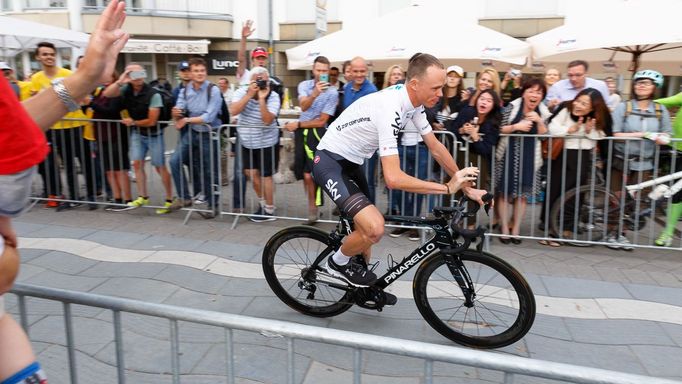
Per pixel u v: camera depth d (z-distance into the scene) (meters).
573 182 4.46
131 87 5.28
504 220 4.62
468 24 6.30
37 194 6.33
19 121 1.12
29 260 4.05
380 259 4.17
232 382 1.45
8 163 1.12
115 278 3.71
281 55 14.99
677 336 2.94
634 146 4.34
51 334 2.91
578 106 4.31
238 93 5.23
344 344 1.30
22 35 6.76
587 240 4.52
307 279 3.13
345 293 3.07
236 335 2.93
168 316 1.46
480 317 2.93
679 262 4.17
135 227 5.00
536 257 4.28
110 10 1.36
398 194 4.82
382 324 3.10
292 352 1.37
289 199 6.32
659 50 6.17
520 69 7.66
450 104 5.18
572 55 7.14
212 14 14.50
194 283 3.65
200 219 5.31
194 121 5.08
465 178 2.46
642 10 5.15
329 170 2.84
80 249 4.31
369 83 4.90
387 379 2.52
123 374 1.59
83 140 5.64
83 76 1.34
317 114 4.97
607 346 2.84
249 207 5.79
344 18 13.89
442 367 2.63
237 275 3.80
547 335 2.96
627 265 4.10
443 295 3.19
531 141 4.46
